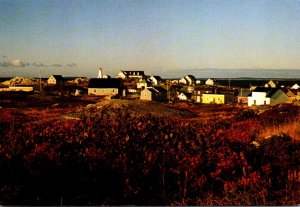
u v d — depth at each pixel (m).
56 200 7.75
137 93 112.81
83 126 12.46
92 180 8.53
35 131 11.80
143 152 10.33
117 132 11.80
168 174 9.26
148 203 7.97
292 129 16.02
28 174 8.38
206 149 11.37
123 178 8.80
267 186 8.80
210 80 198.12
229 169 9.73
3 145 9.83
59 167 8.77
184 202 7.99
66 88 122.12
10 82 142.62
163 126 13.02
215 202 8.05
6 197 7.59
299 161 10.72
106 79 116.25
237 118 29.97
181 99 107.00
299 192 8.47
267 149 11.56
